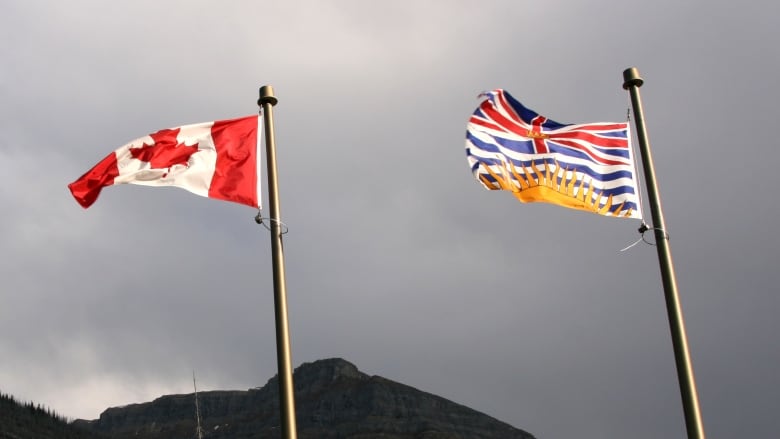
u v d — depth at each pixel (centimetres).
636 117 2288
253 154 2272
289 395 1848
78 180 2247
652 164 2233
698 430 1936
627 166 2392
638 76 2311
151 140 2273
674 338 2036
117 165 2258
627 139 2427
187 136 2289
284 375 1864
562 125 2409
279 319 1923
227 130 2298
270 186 2091
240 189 2236
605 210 2359
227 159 2269
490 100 2411
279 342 1898
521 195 2344
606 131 2427
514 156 2369
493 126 2389
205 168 2259
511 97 2420
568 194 2355
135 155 2267
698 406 1955
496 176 2345
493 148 2369
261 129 2308
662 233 2161
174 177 2248
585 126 2419
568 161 2377
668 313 2081
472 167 2348
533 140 2389
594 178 2378
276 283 1972
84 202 2242
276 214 2055
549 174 2359
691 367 1998
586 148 2398
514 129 2395
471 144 2364
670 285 2103
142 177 2250
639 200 2366
